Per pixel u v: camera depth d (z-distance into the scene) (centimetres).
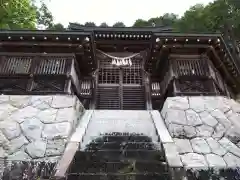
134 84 1124
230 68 984
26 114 647
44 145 542
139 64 1184
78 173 421
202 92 778
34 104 683
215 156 523
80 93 1044
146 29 1223
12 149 535
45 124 611
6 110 652
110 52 1229
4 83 765
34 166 470
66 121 613
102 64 1175
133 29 1213
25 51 862
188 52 887
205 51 874
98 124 675
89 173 423
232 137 611
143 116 748
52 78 787
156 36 832
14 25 1223
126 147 534
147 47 1213
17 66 815
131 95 1092
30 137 569
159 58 927
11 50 860
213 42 857
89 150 512
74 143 532
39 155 514
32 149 532
